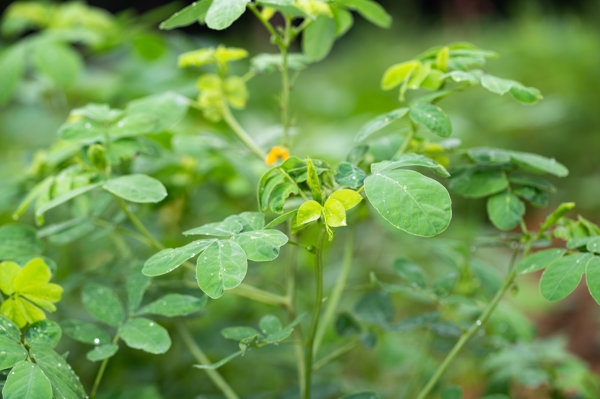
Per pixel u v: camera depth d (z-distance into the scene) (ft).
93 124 2.38
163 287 2.62
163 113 2.51
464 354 3.51
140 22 3.81
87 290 2.30
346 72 10.70
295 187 2.11
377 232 4.04
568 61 7.97
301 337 2.53
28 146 4.77
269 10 2.45
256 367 3.28
